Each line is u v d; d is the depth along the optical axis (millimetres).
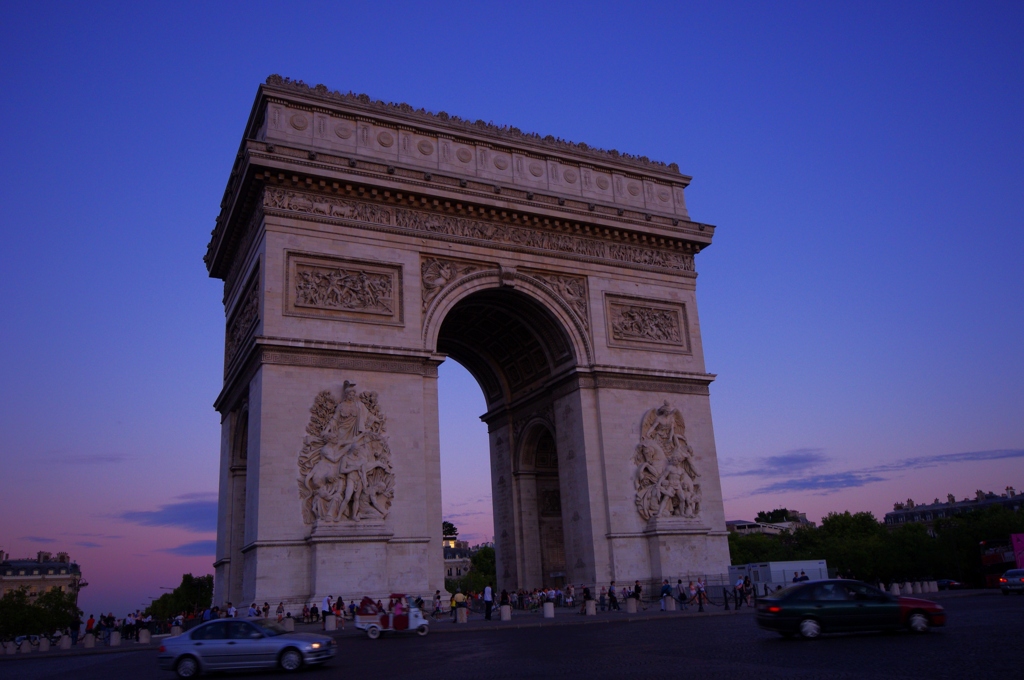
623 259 80625
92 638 66562
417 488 64500
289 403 62094
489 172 76562
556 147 80312
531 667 31438
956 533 179875
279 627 37156
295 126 68938
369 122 72312
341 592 58906
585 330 76562
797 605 38188
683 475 75438
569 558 74312
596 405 74938
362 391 64750
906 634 38312
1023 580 73750
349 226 68062
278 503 59781
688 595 68938
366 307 67125
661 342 80188
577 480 74188
